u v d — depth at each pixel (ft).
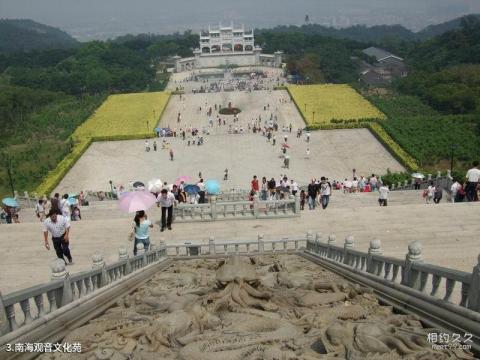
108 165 232.12
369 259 51.85
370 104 346.54
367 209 100.07
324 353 29.81
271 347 30.12
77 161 239.50
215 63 624.59
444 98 337.93
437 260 64.90
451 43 602.03
